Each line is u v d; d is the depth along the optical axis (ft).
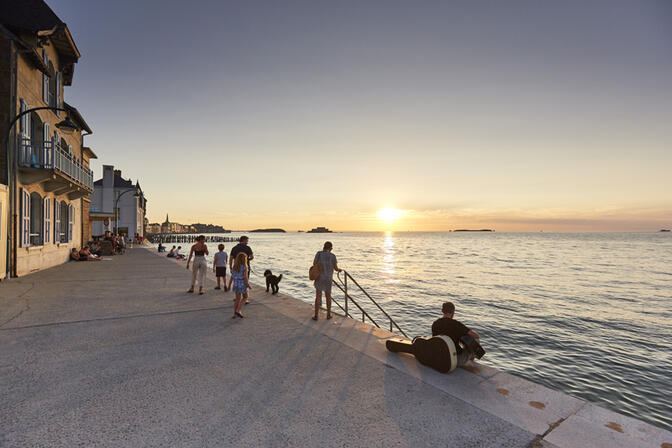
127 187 182.19
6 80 39.99
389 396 12.31
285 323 22.26
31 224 49.06
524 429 10.23
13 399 11.79
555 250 305.73
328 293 23.32
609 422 10.62
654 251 289.94
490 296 79.10
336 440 9.64
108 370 14.43
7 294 30.66
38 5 44.68
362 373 14.37
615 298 79.10
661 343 46.44
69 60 56.54
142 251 97.76
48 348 17.03
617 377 35.32
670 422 27.04
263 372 14.39
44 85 49.01
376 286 91.04
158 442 9.46
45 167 43.09
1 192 37.93
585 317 60.44
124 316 23.65
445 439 9.70
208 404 11.64
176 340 18.58
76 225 70.33
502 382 13.56
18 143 40.81
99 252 72.38
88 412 11.02
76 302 27.86
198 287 35.88
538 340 47.32
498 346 44.80
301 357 16.17
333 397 12.22
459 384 13.34
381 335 19.79
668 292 87.61
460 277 113.50
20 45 41.50
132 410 11.19
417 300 72.18
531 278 112.88
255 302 28.86
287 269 126.11
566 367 38.01
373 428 10.26
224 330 20.58
